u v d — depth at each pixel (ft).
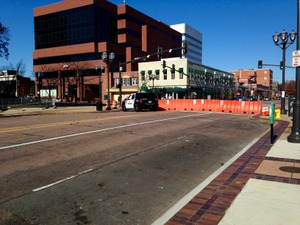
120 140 34.14
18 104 139.64
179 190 18.12
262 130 45.88
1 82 227.40
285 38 77.66
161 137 37.06
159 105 110.73
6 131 40.22
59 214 14.34
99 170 21.86
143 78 199.62
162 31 306.35
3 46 135.44
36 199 16.15
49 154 26.50
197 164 24.52
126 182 19.39
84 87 249.75
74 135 36.96
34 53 271.28
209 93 215.92
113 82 225.56
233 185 17.72
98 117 65.16
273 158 24.61
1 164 22.98
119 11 253.65
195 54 419.95
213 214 13.65
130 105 94.68
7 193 16.96
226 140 36.42
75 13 244.01
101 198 16.52
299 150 27.76
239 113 90.63
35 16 268.82
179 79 183.42
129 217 14.17
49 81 260.21
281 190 16.51
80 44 242.58
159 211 14.93
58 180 19.39
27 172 21.02
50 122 53.42
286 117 67.21
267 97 417.69
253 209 13.91
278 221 12.59
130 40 256.73
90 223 13.44
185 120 59.11
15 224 13.19
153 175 21.11
